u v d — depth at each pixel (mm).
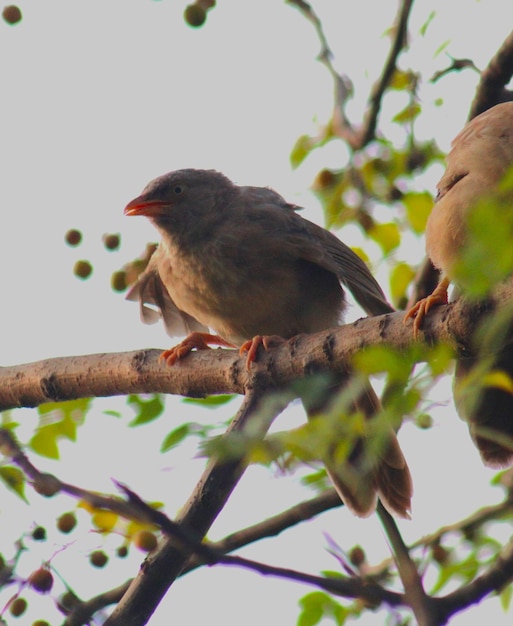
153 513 6176
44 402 10391
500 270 5664
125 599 7715
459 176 9547
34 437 8781
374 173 12758
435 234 9375
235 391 9445
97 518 8430
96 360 10148
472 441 9477
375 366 6258
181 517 7812
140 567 7773
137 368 9938
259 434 6277
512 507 8961
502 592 8688
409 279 12188
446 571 9031
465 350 7770
